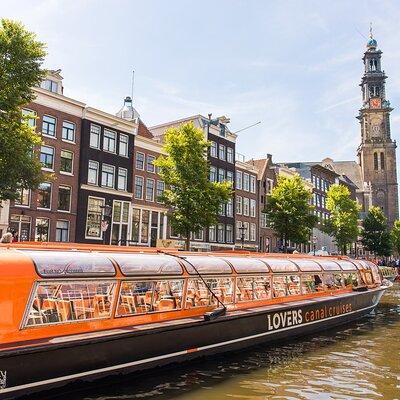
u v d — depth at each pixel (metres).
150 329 8.14
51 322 7.16
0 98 15.05
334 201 48.59
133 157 31.06
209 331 9.52
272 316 11.47
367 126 95.62
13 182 15.80
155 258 9.12
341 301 15.07
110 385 7.72
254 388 7.99
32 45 15.68
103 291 8.02
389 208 92.31
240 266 11.24
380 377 8.84
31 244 8.02
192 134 25.19
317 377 8.77
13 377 6.32
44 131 25.59
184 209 24.88
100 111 28.48
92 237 27.75
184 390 7.76
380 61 96.88
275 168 50.41
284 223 35.84
